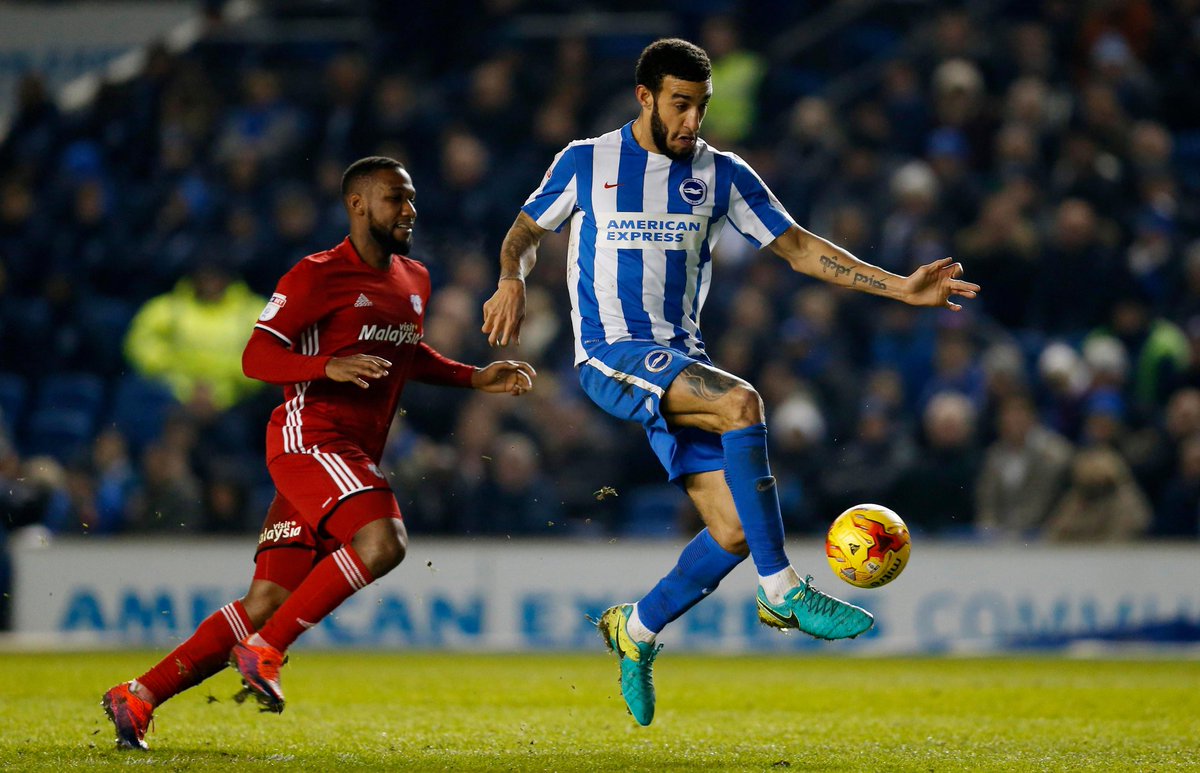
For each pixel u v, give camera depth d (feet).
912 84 160.76
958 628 112.78
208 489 127.75
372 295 55.52
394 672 90.84
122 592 114.73
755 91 175.22
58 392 152.97
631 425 136.15
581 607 114.21
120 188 175.94
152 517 122.11
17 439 150.82
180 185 169.27
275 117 173.78
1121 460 122.83
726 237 146.30
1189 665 99.91
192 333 147.43
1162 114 168.45
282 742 55.98
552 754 52.80
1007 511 118.21
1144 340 136.77
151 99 179.73
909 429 130.82
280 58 202.18
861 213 142.72
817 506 121.49
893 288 53.93
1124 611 112.27
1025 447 118.73
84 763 48.93
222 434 131.54
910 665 99.50
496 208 152.87
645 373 52.42
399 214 55.06
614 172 54.19
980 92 158.92
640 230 53.98
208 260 156.56
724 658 105.91
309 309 54.49
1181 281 143.54
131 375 154.40
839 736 59.52
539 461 129.39
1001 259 140.46
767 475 51.08
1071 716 67.82
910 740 58.18
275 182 165.48
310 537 55.47
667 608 55.26
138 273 160.86
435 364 59.36
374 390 55.98
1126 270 140.67
